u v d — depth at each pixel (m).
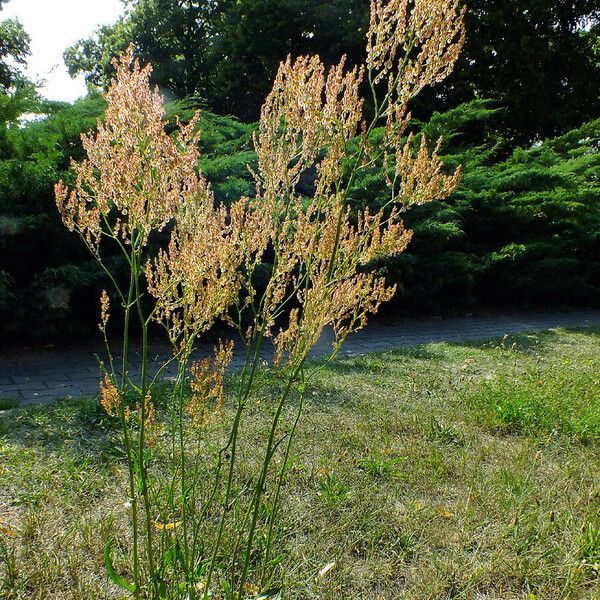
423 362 6.82
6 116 7.16
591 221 13.27
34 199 6.44
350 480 3.43
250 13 16.61
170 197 1.74
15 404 4.64
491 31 16.47
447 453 3.97
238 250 1.95
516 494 3.35
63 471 3.32
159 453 3.45
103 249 7.00
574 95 18.39
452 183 1.85
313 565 2.61
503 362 7.03
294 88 1.83
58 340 7.18
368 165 1.84
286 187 2.02
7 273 6.38
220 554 2.55
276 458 3.64
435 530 2.94
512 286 12.31
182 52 21.59
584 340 9.00
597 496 3.36
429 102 15.96
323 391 5.25
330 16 15.55
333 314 1.95
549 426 4.55
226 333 8.21
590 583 2.59
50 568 2.45
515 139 18.75
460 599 2.45
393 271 10.16
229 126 10.07
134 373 6.02
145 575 2.37
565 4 17.22
